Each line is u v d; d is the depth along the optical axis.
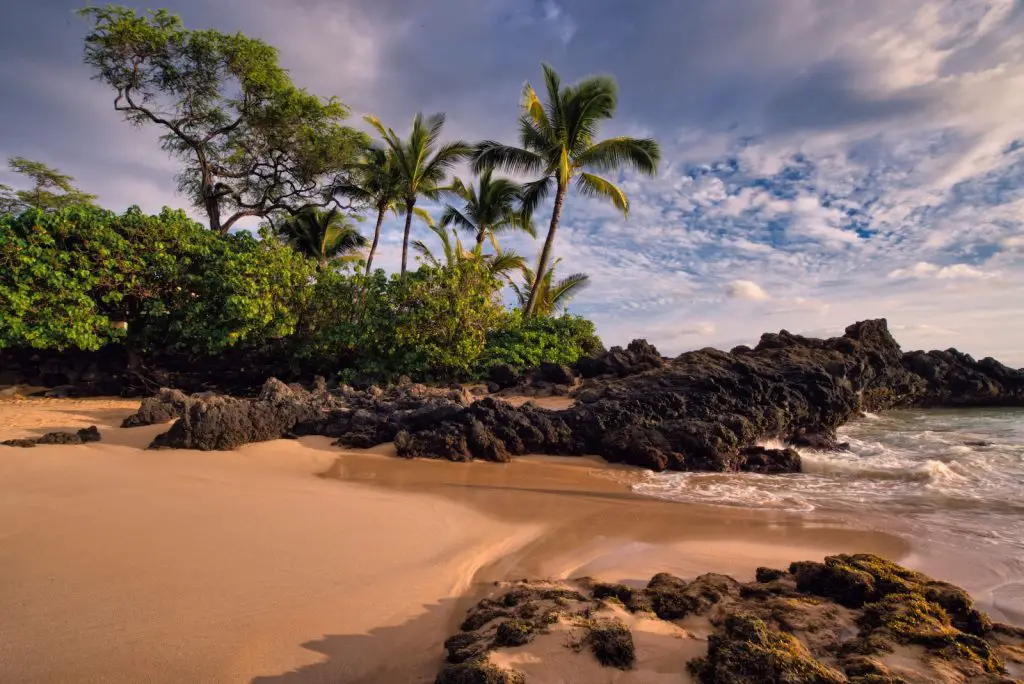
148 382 17.44
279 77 26.30
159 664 3.40
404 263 27.48
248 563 5.07
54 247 16.14
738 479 10.41
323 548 5.59
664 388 13.65
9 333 14.95
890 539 6.77
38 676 3.23
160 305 17.31
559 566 5.68
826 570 4.48
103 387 17.45
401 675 3.45
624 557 6.00
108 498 6.88
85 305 16.11
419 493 8.52
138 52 23.47
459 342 18.97
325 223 34.53
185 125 26.45
